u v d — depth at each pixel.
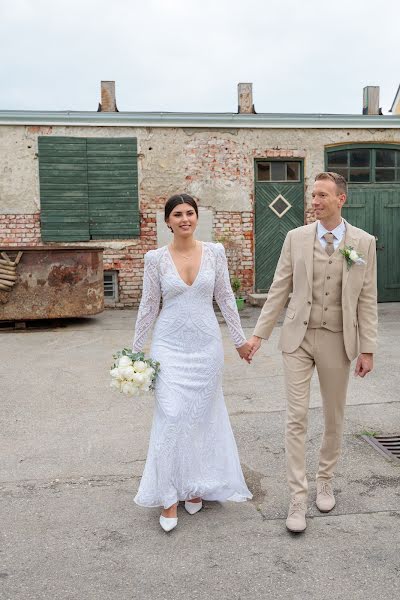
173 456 3.31
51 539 3.24
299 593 2.72
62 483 3.96
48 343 8.77
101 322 10.72
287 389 3.42
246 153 12.62
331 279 3.35
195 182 12.59
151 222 12.58
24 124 12.02
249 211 12.74
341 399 3.45
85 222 12.41
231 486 3.52
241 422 5.11
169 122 12.30
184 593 2.74
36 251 9.76
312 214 12.90
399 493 3.73
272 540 3.20
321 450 3.59
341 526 3.33
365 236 3.41
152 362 3.39
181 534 3.28
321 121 12.58
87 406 5.68
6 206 12.20
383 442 4.62
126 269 12.62
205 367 3.40
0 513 3.55
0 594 2.74
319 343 3.39
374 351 3.41
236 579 2.85
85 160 12.31
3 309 9.75
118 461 4.33
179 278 3.36
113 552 3.11
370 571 2.89
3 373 6.99
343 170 12.95
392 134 12.84
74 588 2.79
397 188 13.02
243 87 13.09
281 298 3.55
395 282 13.17
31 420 5.29
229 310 3.54
